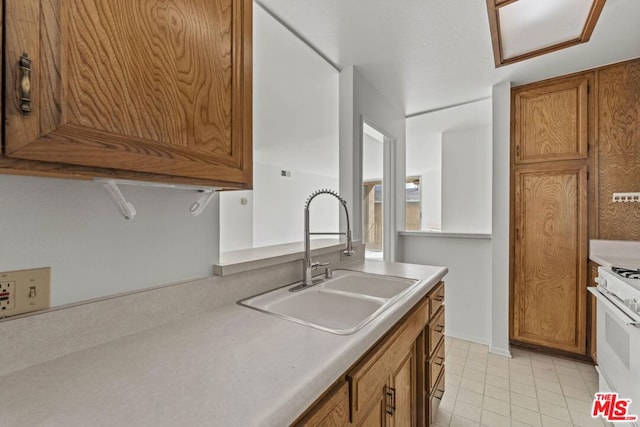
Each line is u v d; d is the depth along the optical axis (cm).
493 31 170
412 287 138
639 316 130
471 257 275
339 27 168
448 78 233
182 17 70
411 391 128
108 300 82
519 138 244
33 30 47
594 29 169
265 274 132
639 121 204
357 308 127
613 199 212
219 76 80
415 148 469
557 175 230
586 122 219
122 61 59
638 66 204
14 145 46
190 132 72
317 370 66
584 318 221
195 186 85
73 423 49
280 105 289
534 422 164
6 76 45
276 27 168
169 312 95
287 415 54
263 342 80
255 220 623
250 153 92
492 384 200
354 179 215
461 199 393
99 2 55
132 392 58
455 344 265
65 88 51
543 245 236
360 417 84
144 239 92
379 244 639
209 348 77
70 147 52
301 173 745
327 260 179
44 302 72
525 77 229
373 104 246
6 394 57
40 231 72
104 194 83
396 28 169
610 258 197
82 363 69
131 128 60
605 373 170
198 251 107
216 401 55
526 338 243
